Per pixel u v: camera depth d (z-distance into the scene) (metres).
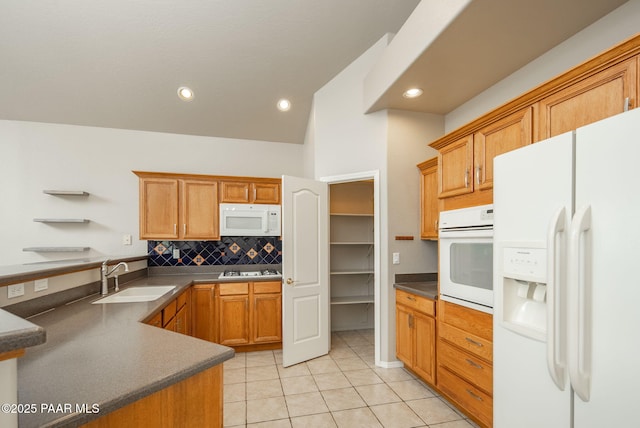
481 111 2.53
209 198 3.40
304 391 2.37
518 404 1.32
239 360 3.00
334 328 3.96
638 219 0.88
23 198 3.29
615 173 0.94
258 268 3.85
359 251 4.05
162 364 0.98
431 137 2.96
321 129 3.24
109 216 3.51
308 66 3.03
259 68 3.00
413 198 2.89
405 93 2.54
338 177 3.08
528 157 1.28
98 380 0.86
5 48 2.54
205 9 2.43
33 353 1.07
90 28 2.48
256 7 2.45
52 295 1.79
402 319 2.68
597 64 1.26
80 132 3.48
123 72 2.90
